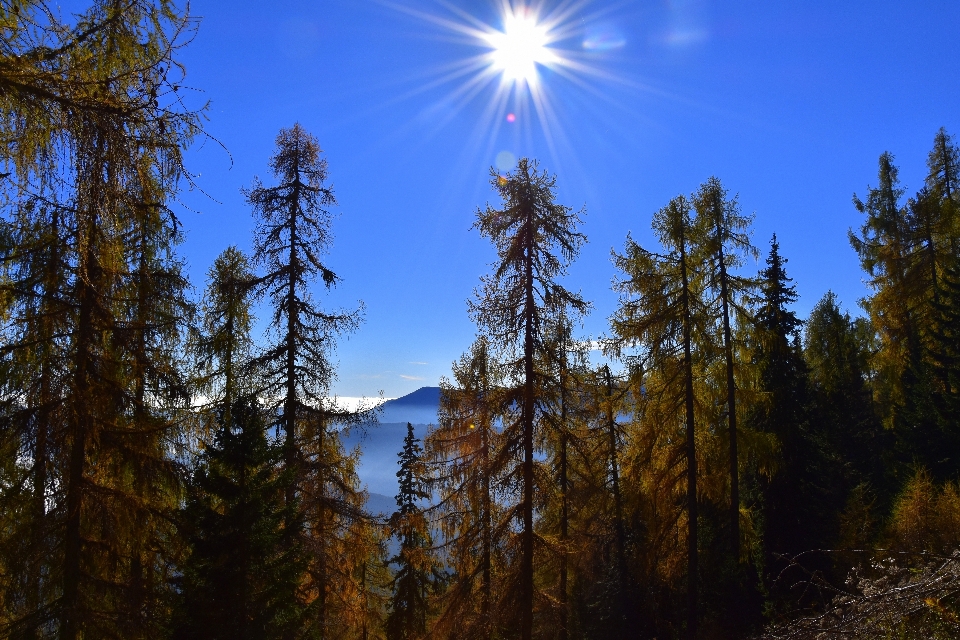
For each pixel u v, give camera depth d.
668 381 16.91
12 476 9.25
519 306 14.21
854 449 27.61
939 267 24.38
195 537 10.88
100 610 9.55
